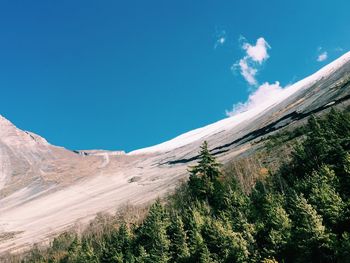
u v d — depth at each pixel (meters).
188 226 79.19
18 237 182.62
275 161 102.31
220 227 67.38
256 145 146.88
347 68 171.62
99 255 92.88
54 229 177.25
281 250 58.72
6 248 162.25
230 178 98.44
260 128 188.38
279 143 120.19
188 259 69.75
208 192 91.25
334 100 134.88
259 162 105.56
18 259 132.38
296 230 58.16
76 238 108.62
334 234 53.69
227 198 79.50
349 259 50.84
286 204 69.19
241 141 196.75
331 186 64.69
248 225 66.00
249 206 74.00
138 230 93.44
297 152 85.75
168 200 123.50
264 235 64.56
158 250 74.31
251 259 59.84
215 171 95.62
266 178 90.69
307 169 80.06
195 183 93.69
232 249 62.91
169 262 73.81
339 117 82.31
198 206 84.94
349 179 65.00
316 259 54.25
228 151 189.88
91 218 176.00
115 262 83.06
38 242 156.00
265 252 59.88
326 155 75.62
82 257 94.19
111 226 119.56
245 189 90.69
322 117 120.81
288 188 75.25
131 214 130.50
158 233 77.94
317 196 61.84
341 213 57.47
